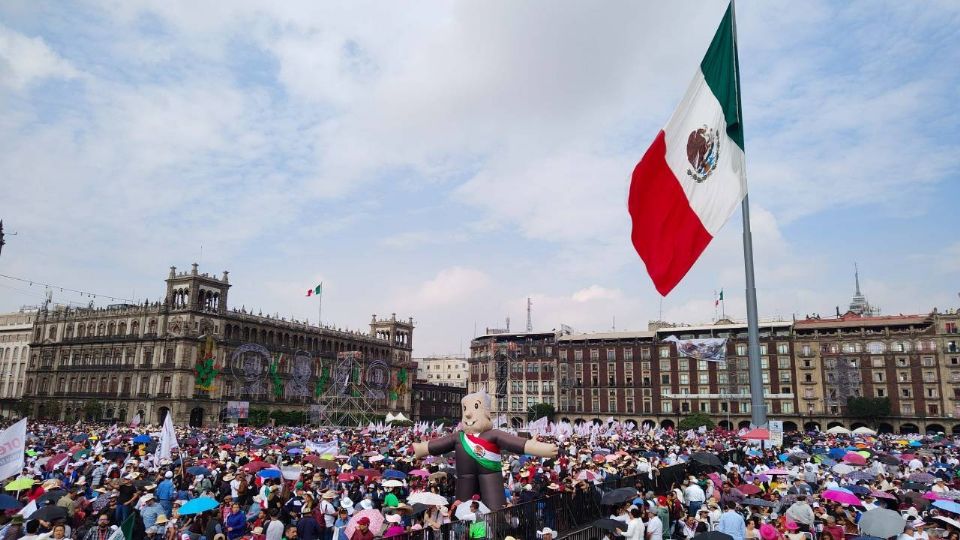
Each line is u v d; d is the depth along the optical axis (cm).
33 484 2375
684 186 2384
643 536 1850
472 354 17500
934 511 1866
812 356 14312
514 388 16512
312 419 12875
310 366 13938
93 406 12244
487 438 2534
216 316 12275
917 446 5862
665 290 2325
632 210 2430
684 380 15138
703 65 2477
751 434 3047
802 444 5381
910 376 13550
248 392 12562
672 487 2698
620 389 15662
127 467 2869
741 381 14638
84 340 13100
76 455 3431
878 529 1688
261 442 4981
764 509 2075
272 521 1869
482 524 1867
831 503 2111
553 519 2216
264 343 13200
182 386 11569
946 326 13438
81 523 1970
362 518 1767
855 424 13712
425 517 2108
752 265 2498
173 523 1892
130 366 12212
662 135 2445
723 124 2409
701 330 15388
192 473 2745
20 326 15712
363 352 15650
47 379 13462
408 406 16650
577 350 16238
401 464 3222
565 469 3100
